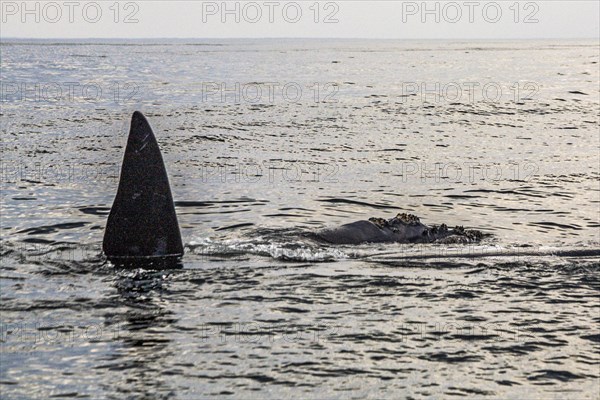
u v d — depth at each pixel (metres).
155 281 28.33
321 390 20.33
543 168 59.50
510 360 22.44
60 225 37.25
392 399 19.95
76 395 19.86
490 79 166.50
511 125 88.94
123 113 94.31
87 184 48.56
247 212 41.53
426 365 21.97
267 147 68.00
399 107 108.00
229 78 167.62
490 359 22.45
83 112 95.19
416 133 80.81
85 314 25.12
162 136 73.25
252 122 87.12
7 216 39.09
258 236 34.78
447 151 68.25
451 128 85.56
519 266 31.19
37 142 67.81
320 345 23.09
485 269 30.72
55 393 19.95
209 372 21.20
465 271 30.42
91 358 21.95
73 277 28.67
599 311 26.36
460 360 22.33
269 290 27.67
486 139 76.94
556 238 37.31
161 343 22.98
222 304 26.20
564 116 98.12
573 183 53.19
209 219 39.44
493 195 48.72
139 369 21.31
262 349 22.70
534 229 39.34
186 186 48.94
